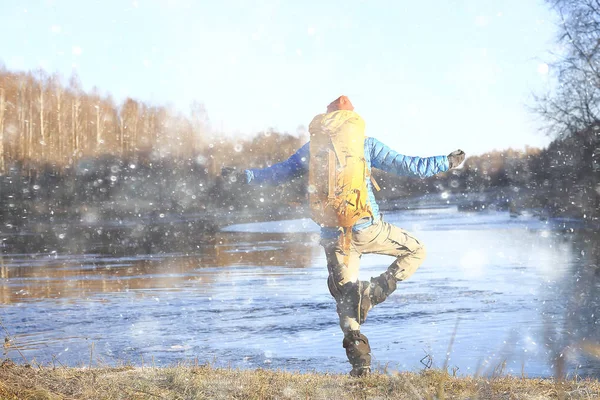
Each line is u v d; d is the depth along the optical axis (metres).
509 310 10.98
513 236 28.91
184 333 9.53
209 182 62.47
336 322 10.25
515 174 45.97
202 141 66.12
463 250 22.45
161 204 60.34
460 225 38.28
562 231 31.11
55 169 60.69
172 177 61.97
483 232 31.88
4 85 61.66
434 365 7.36
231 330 9.70
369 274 15.70
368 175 5.49
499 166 45.81
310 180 5.38
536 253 20.92
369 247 5.63
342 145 5.34
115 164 62.62
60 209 52.66
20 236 33.62
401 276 5.69
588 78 33.88
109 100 67.06
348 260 5.57
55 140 63.56
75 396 4.89
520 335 8.97
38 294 13.52
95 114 65.94
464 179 64.69
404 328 9.66
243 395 4.95
